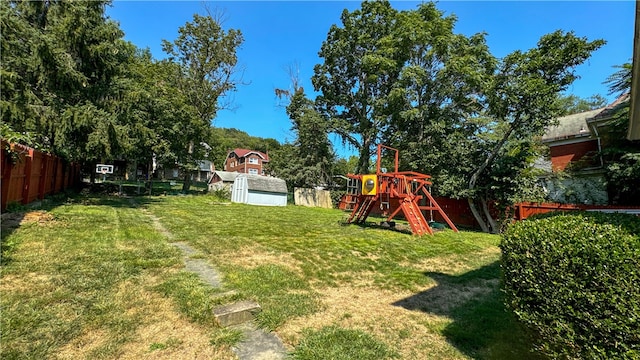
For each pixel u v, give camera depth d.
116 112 10.20
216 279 3.75
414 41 14.51
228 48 20.55
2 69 7.77
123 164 29.47
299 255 5.34
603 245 1.67
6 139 6.40
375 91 18.31
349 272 4.57
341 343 2.44
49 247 4.42
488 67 13.71
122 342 2.24
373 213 16.62
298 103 20.52
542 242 1.92
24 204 7.41
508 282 2.13
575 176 11.98
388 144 17.59
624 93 10.98
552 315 1.81
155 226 7.28
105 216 7.89
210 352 2.21
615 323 1.55
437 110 14.84
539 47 9.28
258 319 2.79
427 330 2.80
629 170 9.38
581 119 15.18
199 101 20.52
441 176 11.88
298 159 20.55
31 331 2.24
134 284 3.33
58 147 9.52
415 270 4.91
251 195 18.05
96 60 9.62
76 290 3.01
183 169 20.66
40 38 8.17
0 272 3.31
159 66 19.36
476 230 11.62
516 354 2.31
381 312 3.20
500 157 10.88
